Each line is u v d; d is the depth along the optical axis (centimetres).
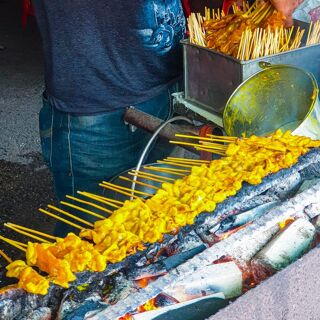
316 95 208
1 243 359
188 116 271
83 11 246
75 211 260
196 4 383
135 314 150
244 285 163
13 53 666
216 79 252
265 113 226
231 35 254
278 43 250
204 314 155
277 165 187
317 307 168
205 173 185
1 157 462
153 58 260
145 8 246
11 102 554
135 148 277
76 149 274
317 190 181
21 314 148
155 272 156
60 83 262
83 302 149
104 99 264
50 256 152
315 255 159
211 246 162
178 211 169
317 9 288
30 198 411
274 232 177
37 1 252
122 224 167
